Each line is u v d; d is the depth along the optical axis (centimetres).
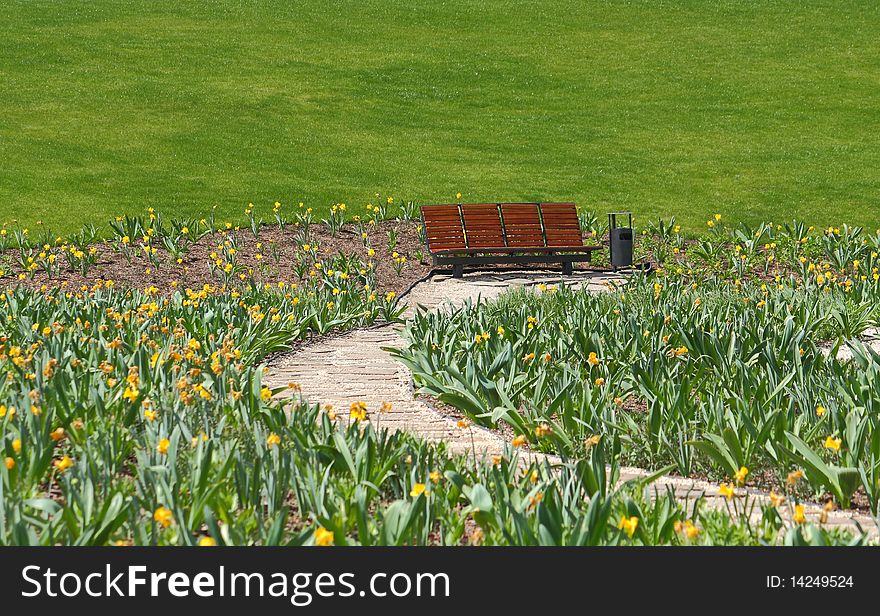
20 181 1873
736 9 4003
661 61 3275
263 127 2422
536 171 2152
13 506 411
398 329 984
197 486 456
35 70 2842
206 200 1839
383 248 1608
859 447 545
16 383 671
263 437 527
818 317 1022
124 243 1420
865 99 2819
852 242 1523
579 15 3928
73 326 853
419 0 4147
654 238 1712
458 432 684
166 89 2720
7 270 1345
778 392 663
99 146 2170
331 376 866
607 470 588
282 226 1661
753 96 2869
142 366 678
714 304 1075
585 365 809
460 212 1548
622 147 2369
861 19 3797
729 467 564
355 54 3262
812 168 2188
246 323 938
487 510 441
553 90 2928
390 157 2227
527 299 1153
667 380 687
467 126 2531
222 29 3531
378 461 526
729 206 1919
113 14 3700
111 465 504
